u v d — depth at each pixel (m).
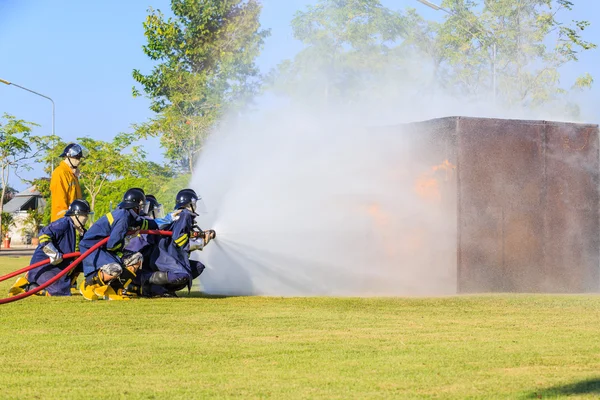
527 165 13.98
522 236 13.91
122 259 12.31
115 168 44.94
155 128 31.03
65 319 9.67
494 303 11.64
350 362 6.83
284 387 5.89
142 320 9.54
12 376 6.29
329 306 11.13
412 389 5.83
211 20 31.34
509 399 5.54
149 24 31.19
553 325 9.16
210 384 6.00
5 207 84.81
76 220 12.77
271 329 8.78
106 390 5.80
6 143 48.97
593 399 5.53
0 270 22.06
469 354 7.19
